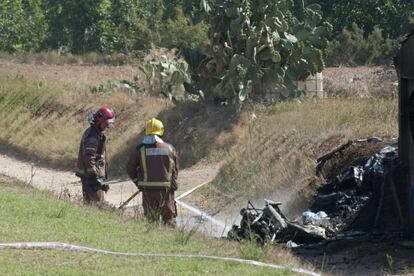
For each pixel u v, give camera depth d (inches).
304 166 1555.1
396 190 1070.4
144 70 2815.0
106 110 1135.6
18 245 789.2
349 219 1157.1
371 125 1690.5
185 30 4050.2
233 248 868.6
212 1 2284.7
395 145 1296.8
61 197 1123.9
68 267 733.9
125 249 817.5
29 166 2354.8
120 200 1696.6
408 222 1017.5
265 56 2228.1
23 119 2667.3
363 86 2568.9
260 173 1647.4
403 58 1028.5
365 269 908.6
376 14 3905.0
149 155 1032.8
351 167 1290.6
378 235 1051.9
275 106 2133.4
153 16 4313.5
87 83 3024.1
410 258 930.1
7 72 3376.0
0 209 961.5
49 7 4626.0
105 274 717.3
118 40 4431.6
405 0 3912.4
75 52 4480.8
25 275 698.8
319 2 3934.5
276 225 1063.0
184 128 2253.9
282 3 2230.6
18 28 4724.4
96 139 1128.2
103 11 4527.6
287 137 1786.4
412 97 1042.1
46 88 2869.1
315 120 1844.2
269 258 832.9
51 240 829.2
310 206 1288.1
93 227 908.6
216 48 2292.1
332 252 995.3
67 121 2566.4
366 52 3553.2
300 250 1013.2
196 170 2005.4
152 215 1008.9
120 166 2156.7
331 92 2527.1
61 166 2300.7
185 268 748.6
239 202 1567.4
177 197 1685.5
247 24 2223.2
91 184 1130.0
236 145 2004.2
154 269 740.7
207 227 1333.7
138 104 2513.5
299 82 2404.0
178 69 2379.4
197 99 2434.8
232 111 2192.4
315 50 2285.9
